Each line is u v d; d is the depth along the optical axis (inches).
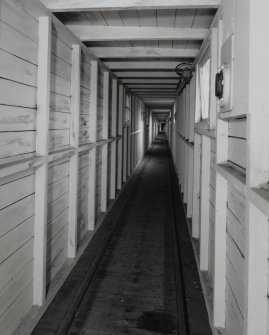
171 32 138.3
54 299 109.3
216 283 94.0
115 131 253.9
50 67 109.5
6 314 84.2
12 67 82.0
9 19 79.7
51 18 100.7
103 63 195.8
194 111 191.6
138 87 329.1
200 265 134.3
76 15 127.5
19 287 91.4
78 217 156.2
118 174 293.9
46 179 100.0
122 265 146.7
